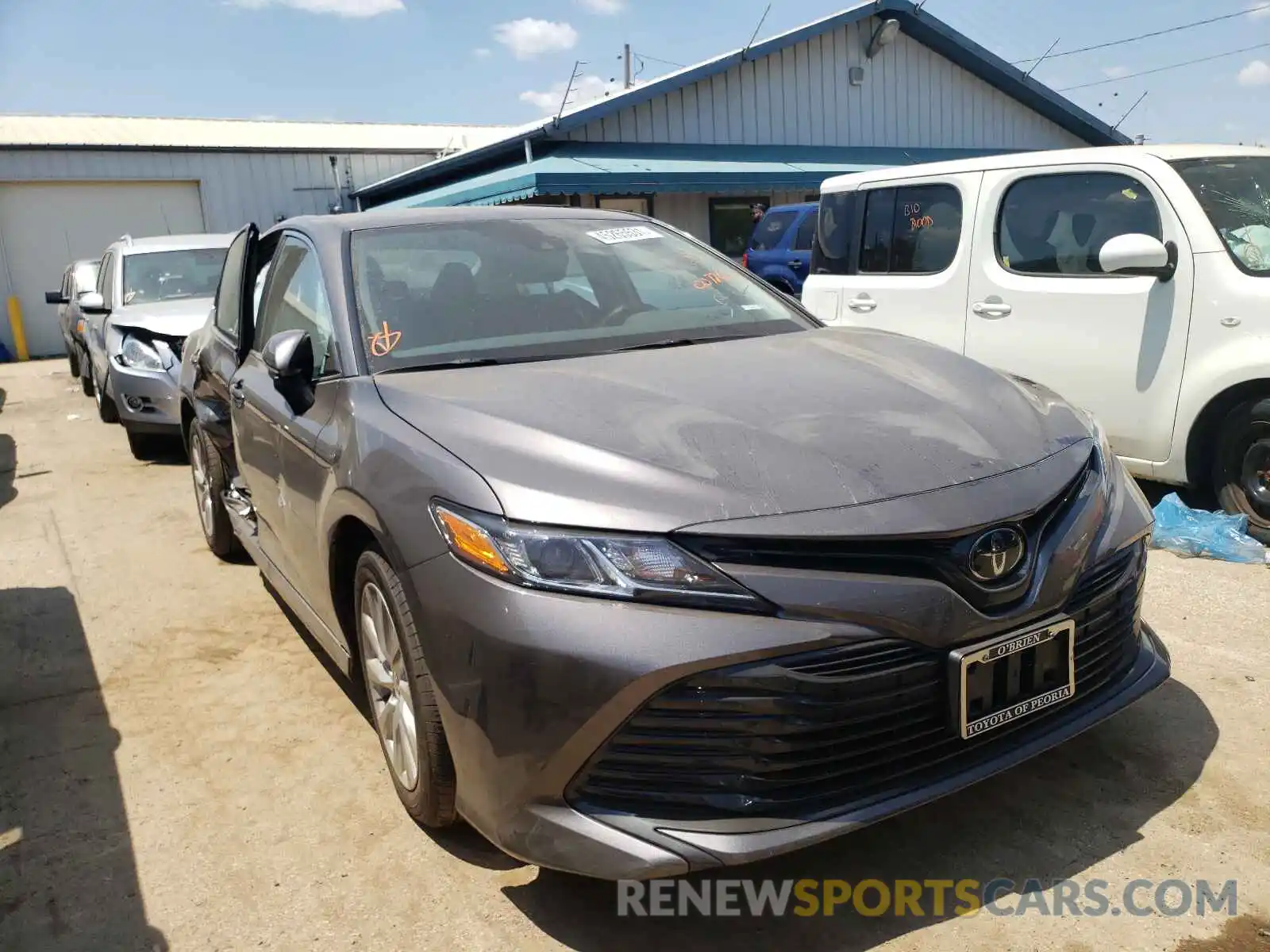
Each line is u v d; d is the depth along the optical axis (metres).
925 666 2.18
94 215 20.69
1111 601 2.55
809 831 2.09
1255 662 3.48
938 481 2.27
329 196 22.42
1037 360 5.31
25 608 4.80
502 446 2.38
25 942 2.44
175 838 2.83
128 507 6.68
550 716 2.11
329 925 2.44
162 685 3.85
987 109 21.75
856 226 6.34
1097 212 5.09
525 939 2.35
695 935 2.32
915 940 2.27
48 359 20.34
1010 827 2.65
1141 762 2.90
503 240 3.62
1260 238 4.63
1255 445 4.52
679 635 2.05
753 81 18.59
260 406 3.66
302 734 3.40
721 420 2.45
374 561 2.63
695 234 18.45
